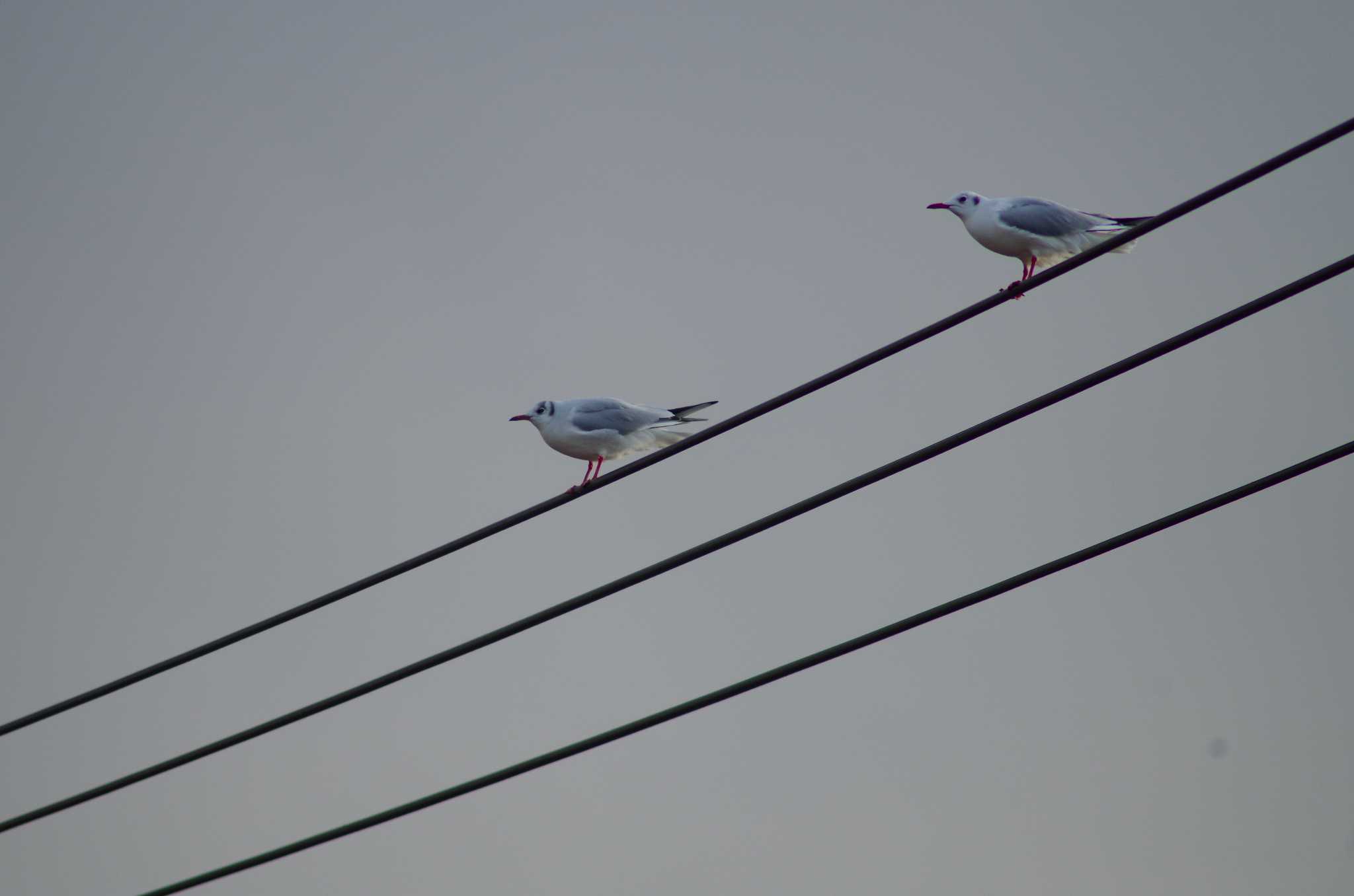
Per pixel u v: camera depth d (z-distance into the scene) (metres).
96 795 14.70
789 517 13.23
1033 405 12.61
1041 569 12.38
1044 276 13.02
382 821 13.70
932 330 13.42
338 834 13.89
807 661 12.74
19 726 15.42
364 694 14.07
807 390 13.96
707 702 12.95
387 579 15.17
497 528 15.17
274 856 13.99
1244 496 11.96
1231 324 11.98
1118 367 12.32
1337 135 11.45
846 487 13.06
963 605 12.46
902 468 12.95
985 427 12.72
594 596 13.65
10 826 14.94
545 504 15.12
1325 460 11.80
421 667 14.02
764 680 12.81
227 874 14.13
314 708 14.20
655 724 13.05
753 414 14.23
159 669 15.15
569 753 13.27
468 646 13.95
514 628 13.87
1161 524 12.14
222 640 15.09
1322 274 11.67
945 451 12.82
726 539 13.36
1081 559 12.28
